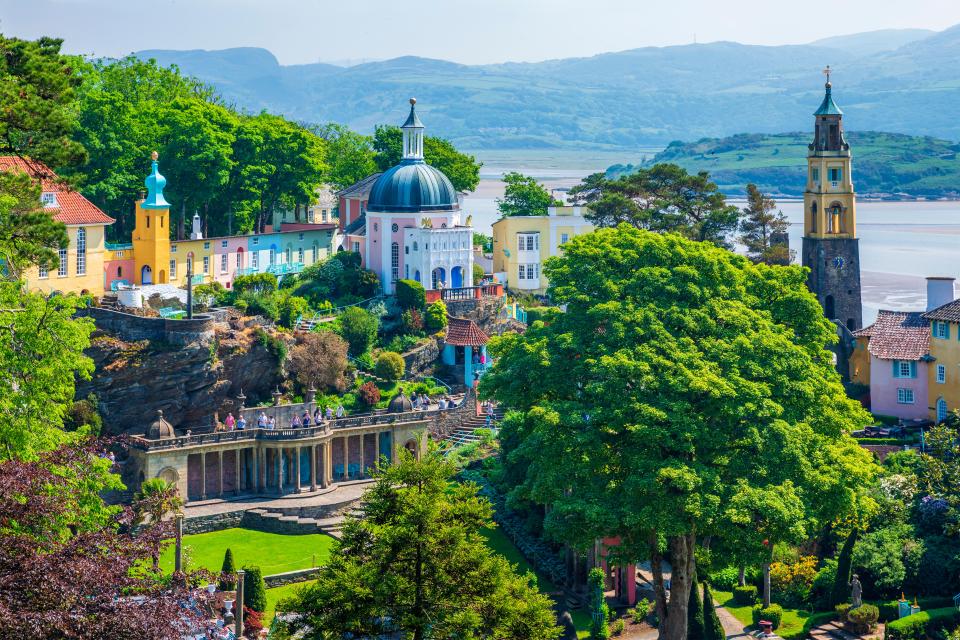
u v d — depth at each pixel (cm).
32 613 11025
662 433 19125
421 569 13775
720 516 18762
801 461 19450
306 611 13638
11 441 17938
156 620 11606
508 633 13850
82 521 16688
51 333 19138
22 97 16175
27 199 16925
